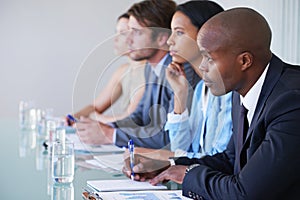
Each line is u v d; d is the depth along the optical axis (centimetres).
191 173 155
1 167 203
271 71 156
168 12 279
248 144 159
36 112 339
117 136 230
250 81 158
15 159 222
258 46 155
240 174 145
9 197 152
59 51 501
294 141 142
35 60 500
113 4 501
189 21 229
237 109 178
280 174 141
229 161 186
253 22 155
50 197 152
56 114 505
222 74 158
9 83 500
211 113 192
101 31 502
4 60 496
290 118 145
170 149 193
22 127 335
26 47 498
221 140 191
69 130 291
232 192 143
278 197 144
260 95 156
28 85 502
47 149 250
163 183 169
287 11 374
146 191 159
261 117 152
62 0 498
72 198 151
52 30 499
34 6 495
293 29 369
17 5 494
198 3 235
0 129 332
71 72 504
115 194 153
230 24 155
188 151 192
